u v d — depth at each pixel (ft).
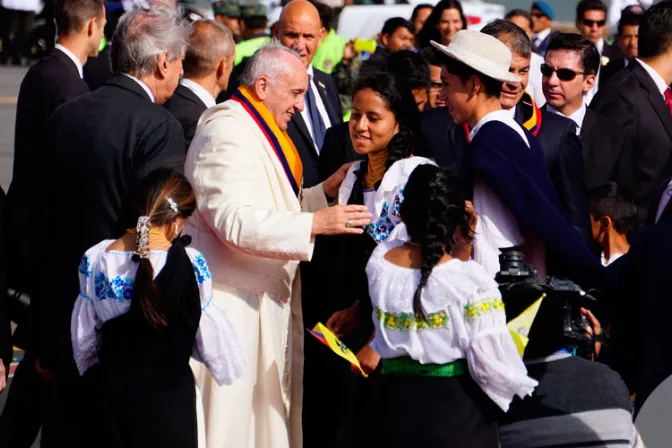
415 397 52.26
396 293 52.21
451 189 52.16
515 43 74.28
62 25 80.43
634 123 87.35
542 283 54.03
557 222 57.41
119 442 54.13
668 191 60.44
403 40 126.52
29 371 68.64
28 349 68.54
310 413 71.72
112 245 55.26
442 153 70.33
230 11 144.46
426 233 51.72
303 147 81.51
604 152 87.04
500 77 59.36
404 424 52.21
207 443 61.77
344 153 76.23
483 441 51.85
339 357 70.95
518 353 51.34
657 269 54.44
